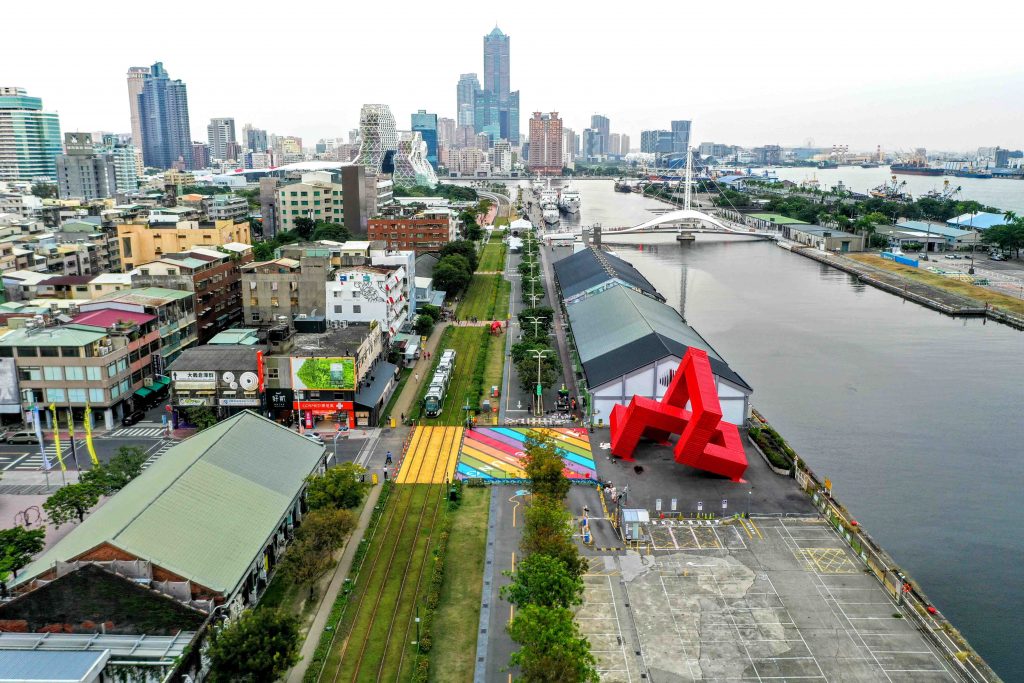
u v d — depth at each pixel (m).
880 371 189.12
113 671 74.06
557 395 165.75
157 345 167.25
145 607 79.19
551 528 93.50
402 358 186.50
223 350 150.75
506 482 122.81
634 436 130.25
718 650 82.75
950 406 164.38
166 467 103.50
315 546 90.94
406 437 141.88
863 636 85.38
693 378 123.62
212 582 82.56
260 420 118.69
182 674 73.25
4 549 89.75
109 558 81.81
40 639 78.31
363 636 85.44
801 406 163.75
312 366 145.25
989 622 92.12
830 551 103.12
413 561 100.62
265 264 190.62
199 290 193.00
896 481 128.75
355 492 103.69
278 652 72.12
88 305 167.25
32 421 144.00
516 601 82.88
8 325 164.00
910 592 92.94
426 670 78.38
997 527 114.25
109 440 140.38
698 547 103.81
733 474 123.06
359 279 181.25
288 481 107.31
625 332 171.12
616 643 83.81
